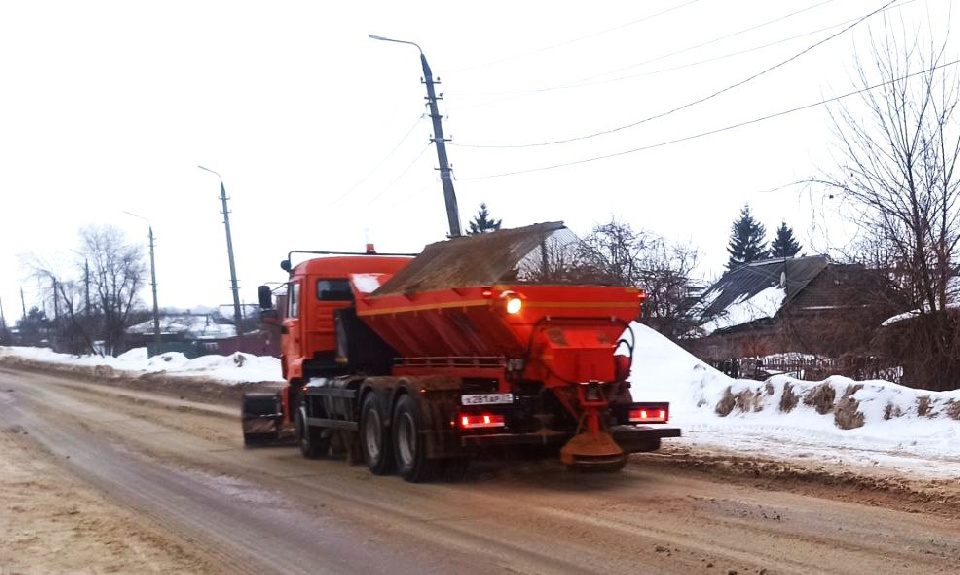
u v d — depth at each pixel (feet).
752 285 153.89
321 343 47.78
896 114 55.06
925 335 54.34
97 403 86.22
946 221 54.49
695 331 108.37
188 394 100.27
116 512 30.86
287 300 51.21
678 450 40.42
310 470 41.34
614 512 28.53
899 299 56.70
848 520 26.27
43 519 29.32
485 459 35.32
